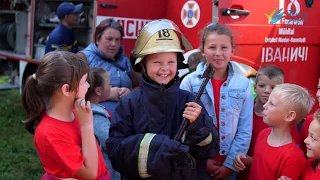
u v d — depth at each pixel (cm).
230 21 395
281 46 440
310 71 479
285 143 231
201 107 211
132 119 221
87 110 189
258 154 242
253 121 294
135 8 450
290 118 228
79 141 195
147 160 203
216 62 266
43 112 195
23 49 724
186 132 212
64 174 190
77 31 613
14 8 737
